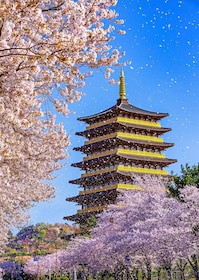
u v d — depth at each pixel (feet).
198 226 81.05
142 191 123.95
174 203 96.37
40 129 45.39
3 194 46.93
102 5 33.55
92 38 31.35
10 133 32.50
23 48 26.43
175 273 114.32
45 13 30.60
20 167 42.98
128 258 96.89
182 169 110.42
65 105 36.40
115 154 224.74
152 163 237.25
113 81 39.09
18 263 262.26
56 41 26.35
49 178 57.41
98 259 116.47
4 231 65.67
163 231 80.38
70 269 165.78
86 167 244.01
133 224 101.40
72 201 236.22
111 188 222.69
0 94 28.66
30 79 30.40
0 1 24.50
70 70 30.83
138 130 248.11
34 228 367.86
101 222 136.26
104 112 247.50
